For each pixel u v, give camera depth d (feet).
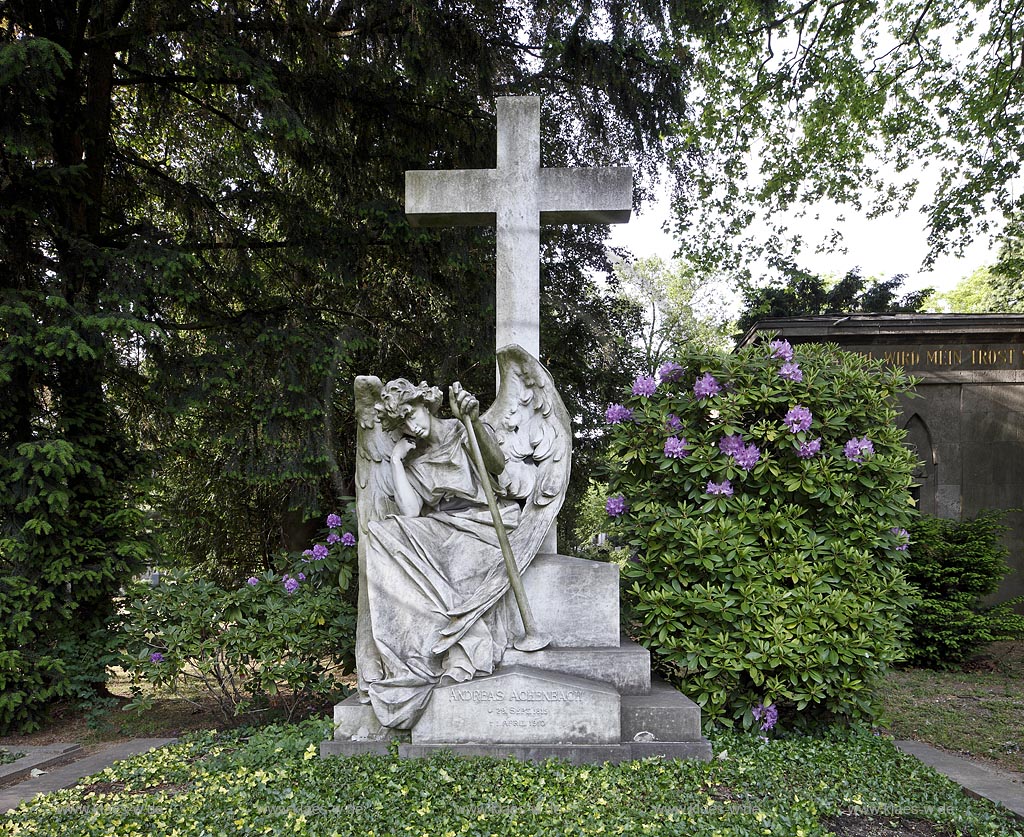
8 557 21.49
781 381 18.42
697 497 17.80
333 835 10.54
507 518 16.21
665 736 14.52
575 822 10.82
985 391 38.75
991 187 40.55
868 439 18.22
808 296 60.64
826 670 16.31
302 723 16.55
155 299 26.35
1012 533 38.27
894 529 18.16
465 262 29.60
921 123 45.88
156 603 18.79
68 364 23.89
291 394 27.20
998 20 41.22
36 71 20.81
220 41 25.00
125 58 30.37
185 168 35.42
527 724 14.19
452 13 28.81
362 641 15.51
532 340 18.79
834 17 43.09
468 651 14.67
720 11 36.83
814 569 16.94
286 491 34.35
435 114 30.94
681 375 19.20
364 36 28.50
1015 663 30.01
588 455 37.78
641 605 17.17
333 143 30.55
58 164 24.79
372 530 15.66
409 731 14.65
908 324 38.73
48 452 20.92
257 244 29.78
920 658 29.50
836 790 12.72
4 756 17.74
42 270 23.80
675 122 34.40
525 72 32.35
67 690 21.44
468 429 15.30
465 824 10.75
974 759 17.60
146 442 29.84
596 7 31.42
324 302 33.22
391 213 28.68
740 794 12.36
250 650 17.99
